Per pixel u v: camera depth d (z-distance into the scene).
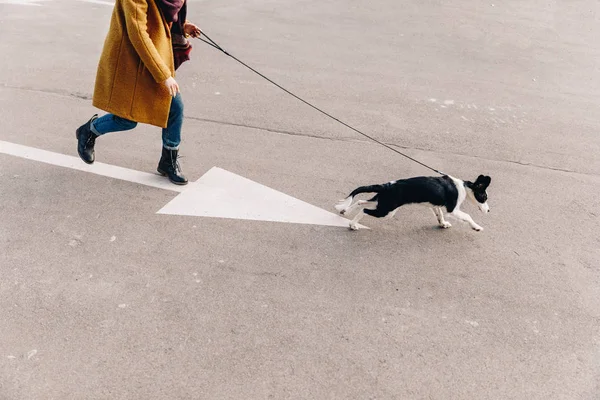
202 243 4.62
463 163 6.20
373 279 4.33
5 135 6.13
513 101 7.85
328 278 4.31
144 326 3.77
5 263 4.27
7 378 3.36
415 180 4.66
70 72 7.85
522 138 6.85
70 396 3.26
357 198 5.38
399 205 4.67
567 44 10.12
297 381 3.42
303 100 6.82
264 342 3.69
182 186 5.43
